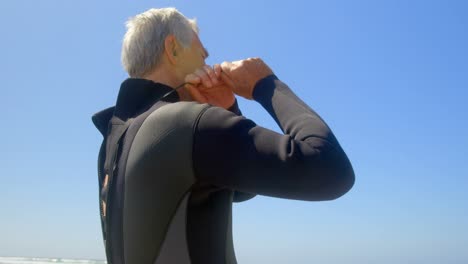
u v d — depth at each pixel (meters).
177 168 1.47
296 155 1.44
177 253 1.47
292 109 1.68
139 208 1.50
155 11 1.93
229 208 1.62
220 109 1.53
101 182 1.86
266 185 1.45
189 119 1.49
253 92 1.83
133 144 1.57
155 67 1.89
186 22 1.95
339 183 1.47
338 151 1.51
